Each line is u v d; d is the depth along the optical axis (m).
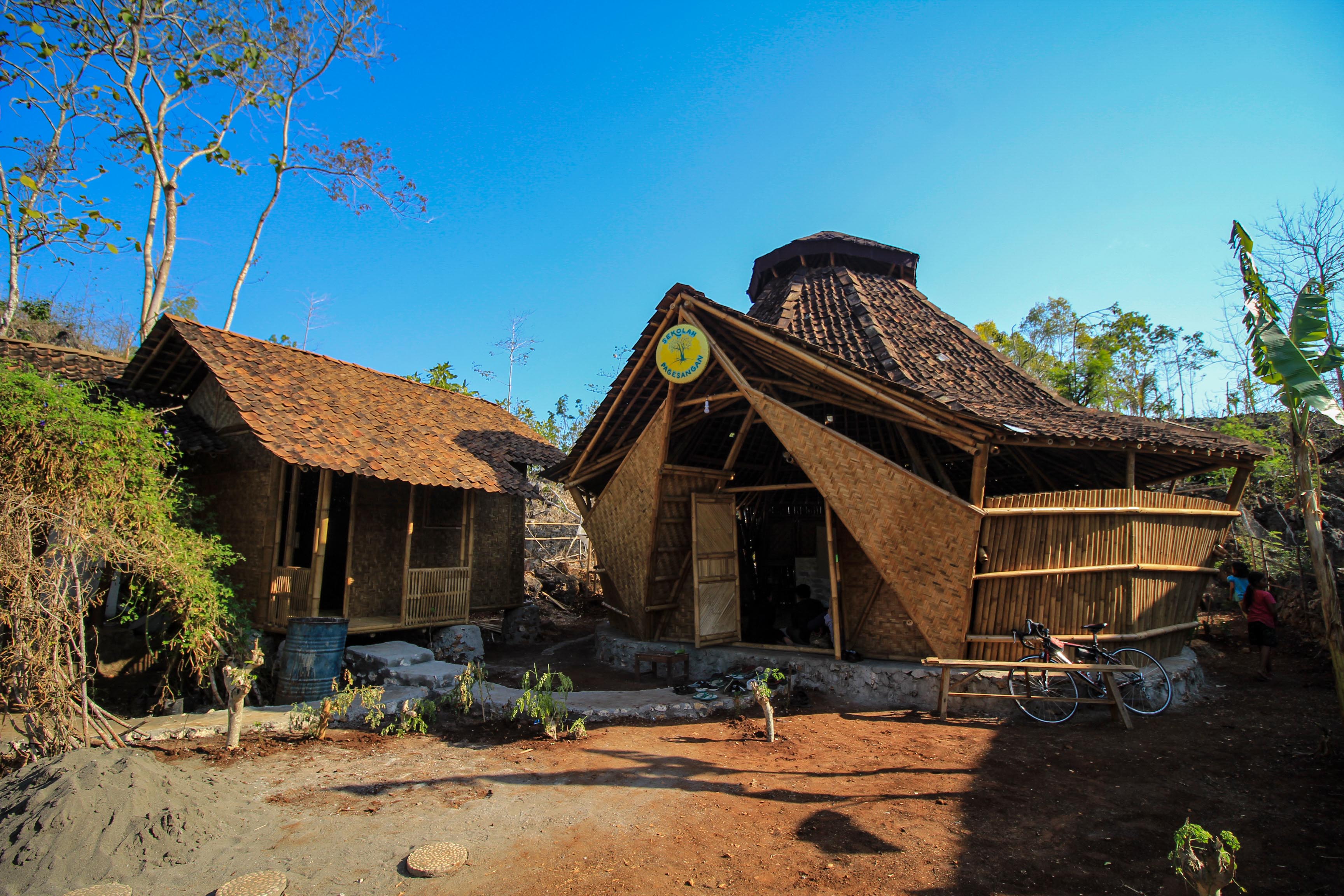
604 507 12.01
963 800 5.31
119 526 7.07
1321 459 12.38
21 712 5.81
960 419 7.67
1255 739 6.58
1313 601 10.89
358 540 11.70
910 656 9.35
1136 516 8.25
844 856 4.44
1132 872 4.14
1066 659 7.50
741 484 13.98
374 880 4.15
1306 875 4.07
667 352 9.99
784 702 8.66
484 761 6.34
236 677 6.65
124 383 12.66
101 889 4.01
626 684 10.20
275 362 12.84
